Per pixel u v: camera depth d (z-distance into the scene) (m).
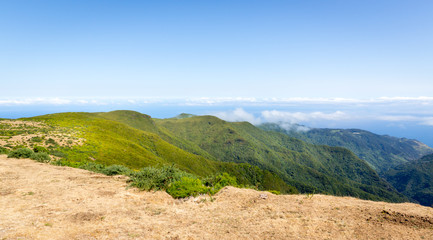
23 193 10.16
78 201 9.73
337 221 7.89
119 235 6.57
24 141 45.88
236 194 11.43
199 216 8.72
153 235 6.73
